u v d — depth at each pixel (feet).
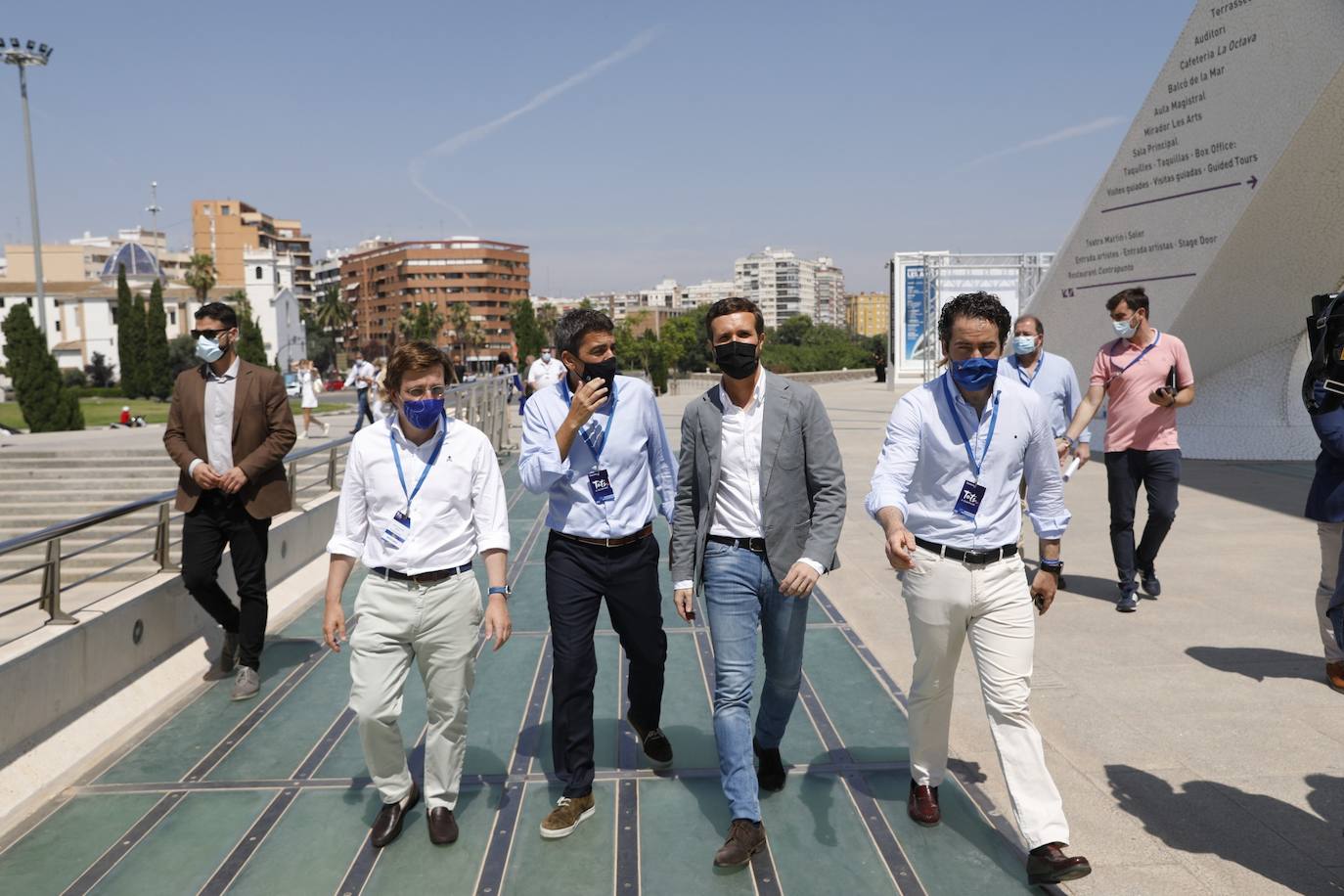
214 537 14.56
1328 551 13.17
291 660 16.49
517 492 35.06
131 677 14.69
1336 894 8.66
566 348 10.03
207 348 14.26
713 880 9.36
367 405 55.36
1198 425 39.09
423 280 459.32
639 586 10.66
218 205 431.02
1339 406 11.46
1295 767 11.29
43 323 118.93
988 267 87.30
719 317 9.66
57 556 13.64
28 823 10.69
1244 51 31.01
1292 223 31.60
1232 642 15.98
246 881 9.44
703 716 13.83
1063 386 19.25
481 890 9.23
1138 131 36.37
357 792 11.46
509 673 15.83
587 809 10.64
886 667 15.60
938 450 9.20
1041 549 9.49
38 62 116.26
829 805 10.94
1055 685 14.17
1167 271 35.60
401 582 9.86
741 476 10.02
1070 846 9.63
